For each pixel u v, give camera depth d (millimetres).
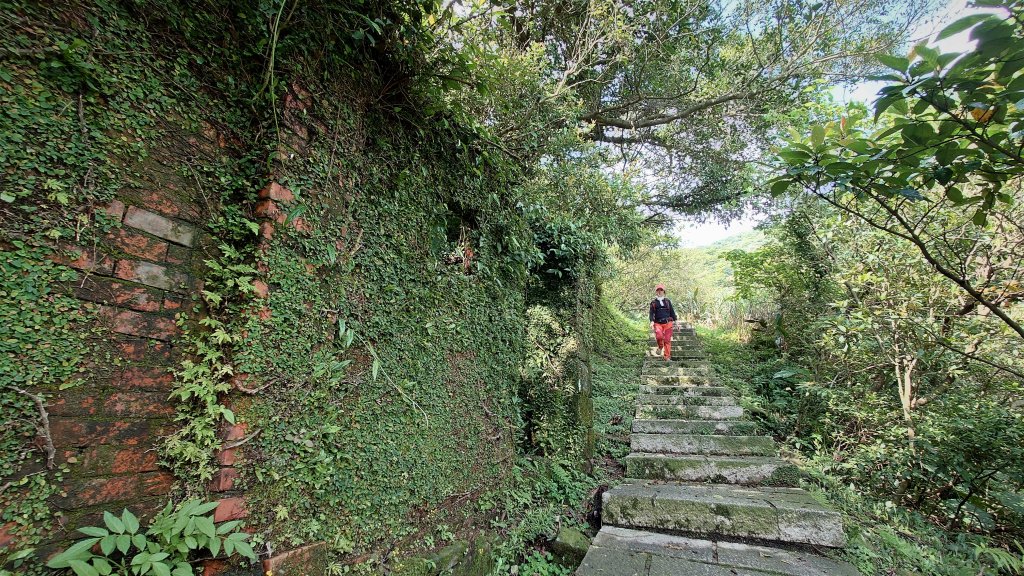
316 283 1851
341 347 1939
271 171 1686
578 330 4930
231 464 1518
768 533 2953
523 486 3551
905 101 1615
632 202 7965
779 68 8289
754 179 8516
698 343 9562
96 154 1314
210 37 1632
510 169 3641
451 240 3070
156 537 1349
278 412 1669
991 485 3598
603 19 5594
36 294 1184
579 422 4402
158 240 1467
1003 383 3863
